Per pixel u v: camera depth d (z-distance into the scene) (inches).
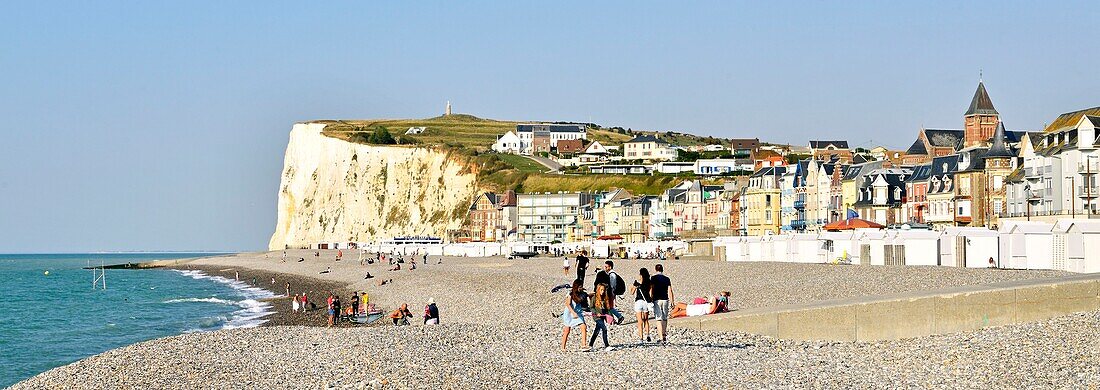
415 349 1470.2
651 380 1173.1
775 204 5969.5
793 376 1181.1
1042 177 4008.4
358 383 1241.4
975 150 4633.4
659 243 5679.1
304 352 1539.1
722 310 1772.9
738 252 4210.1
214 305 4266.7
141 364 1521.9
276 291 5078.7
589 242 7007.9
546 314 2532.0
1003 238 2805.1
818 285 2487.7
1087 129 3757.4
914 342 1473.9
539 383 1185.4
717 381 1158.3
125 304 4473.4
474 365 1314.0
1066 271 2432.3
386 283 4466.0
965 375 1166.3
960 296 1558.8
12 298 5093.5
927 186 4776.1
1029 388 1082.7
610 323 1653.5
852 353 1368.1
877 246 3255.4
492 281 3681.1
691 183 7529.5
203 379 1382.9
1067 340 1347.2
